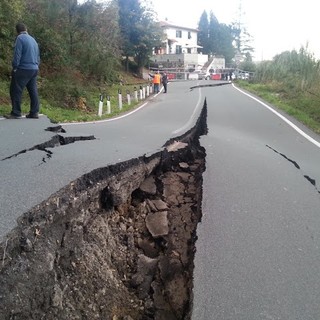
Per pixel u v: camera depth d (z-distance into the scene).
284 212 5.23
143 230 5.36
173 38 71.69
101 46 26.77
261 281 3.63
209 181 6.36
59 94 16.27
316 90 20.30
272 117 14.66
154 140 8.16
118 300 3.98
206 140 9.48
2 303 2.87
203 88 32.25
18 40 8.38
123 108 17.41
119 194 5.41
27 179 4.61
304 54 29.86
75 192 4.57
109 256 4.52
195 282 3.60
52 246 3.75
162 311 3.86
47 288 3.33
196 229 4.65
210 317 3.14
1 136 6.73
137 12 41.94
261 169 7.20
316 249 4.27
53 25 21.53
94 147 6.74
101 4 29.05
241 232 4.59
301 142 10.50
